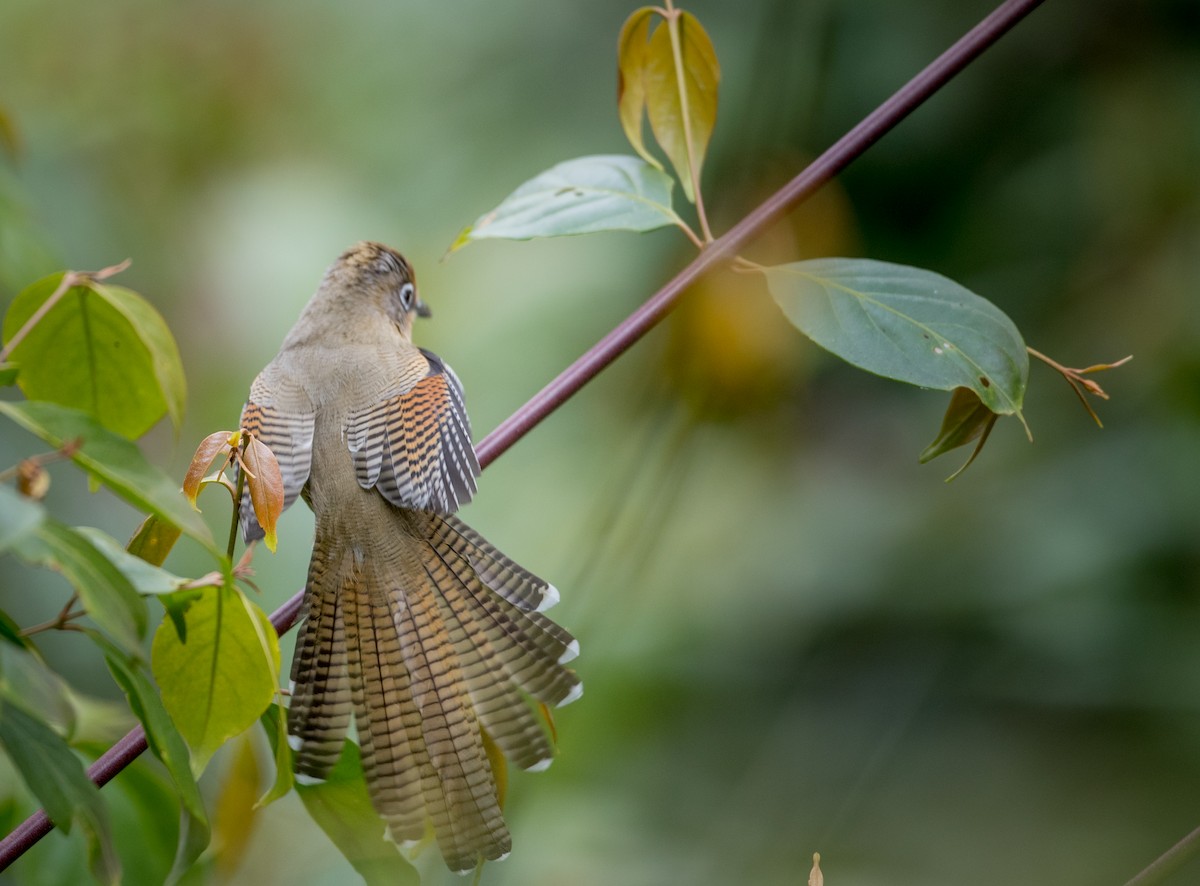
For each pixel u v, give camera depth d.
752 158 10.39
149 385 5.89
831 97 10.51
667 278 10.77
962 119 10.83
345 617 6.13
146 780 6.09
